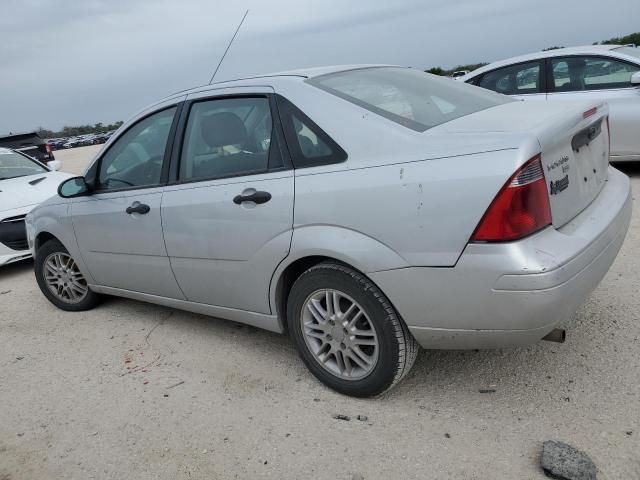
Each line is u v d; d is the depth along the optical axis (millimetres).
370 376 2762
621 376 2771
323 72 3154
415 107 2861
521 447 2377
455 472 2281
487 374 2961
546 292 2197
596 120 2824
